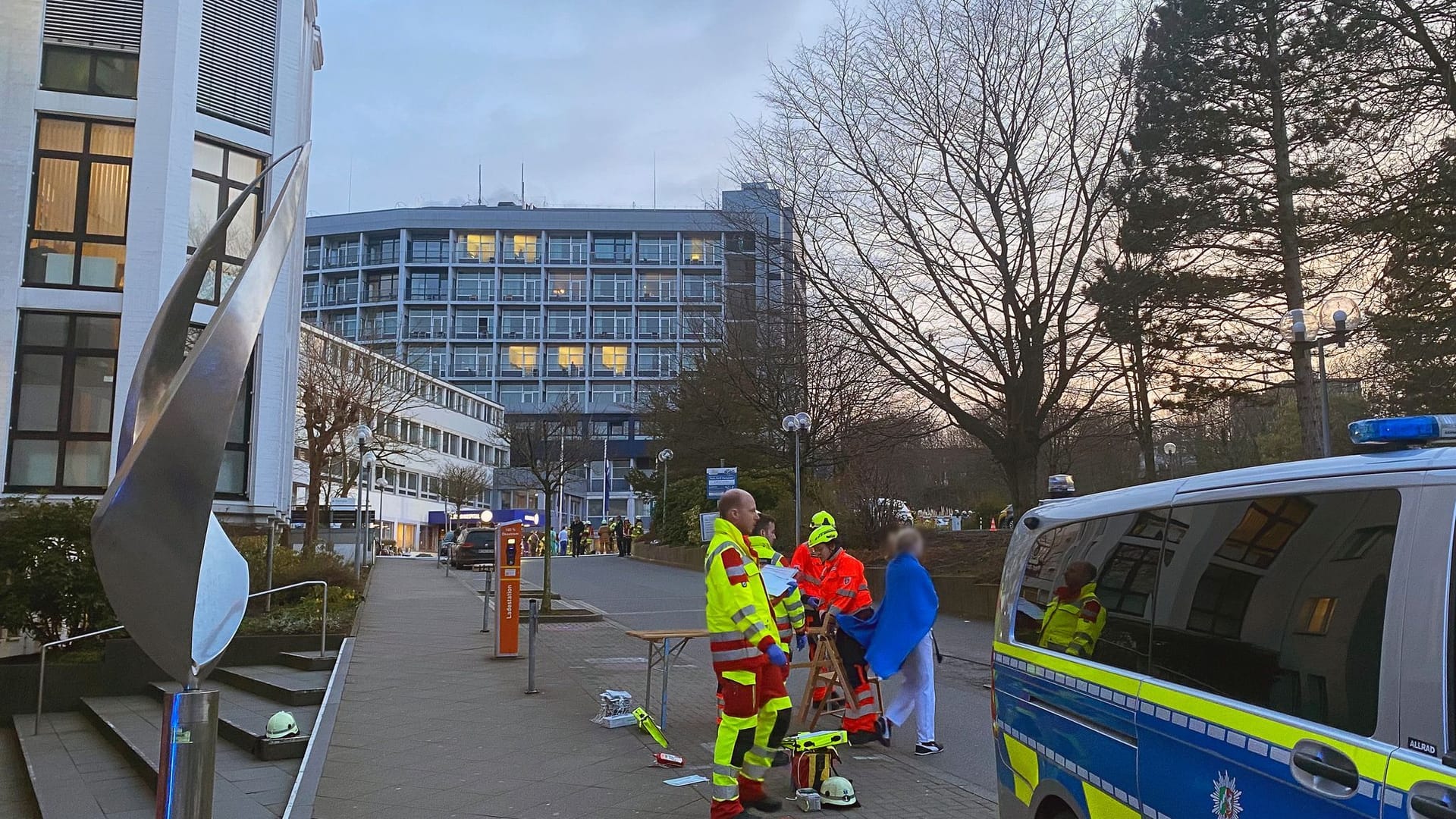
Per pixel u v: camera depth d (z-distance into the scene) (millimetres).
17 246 19719
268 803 7027
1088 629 3879
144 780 8664
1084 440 35750
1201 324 21547
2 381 19422
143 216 20484
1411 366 17844
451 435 77062
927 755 7715
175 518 3807
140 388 4375
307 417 34031
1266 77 19922
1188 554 3369
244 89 22438
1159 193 20219
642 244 92312
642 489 46188
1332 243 19062
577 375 90188
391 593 23109
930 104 21516
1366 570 2617
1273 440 35406
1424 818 2225
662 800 6562
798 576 9477
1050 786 3984
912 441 32031
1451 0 16188
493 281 91000
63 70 20531
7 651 14039
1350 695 2549
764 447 32969
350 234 91312
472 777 7199
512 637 13000
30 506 13352
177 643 4012
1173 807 3127
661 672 12023
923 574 7789
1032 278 21250
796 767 6406
